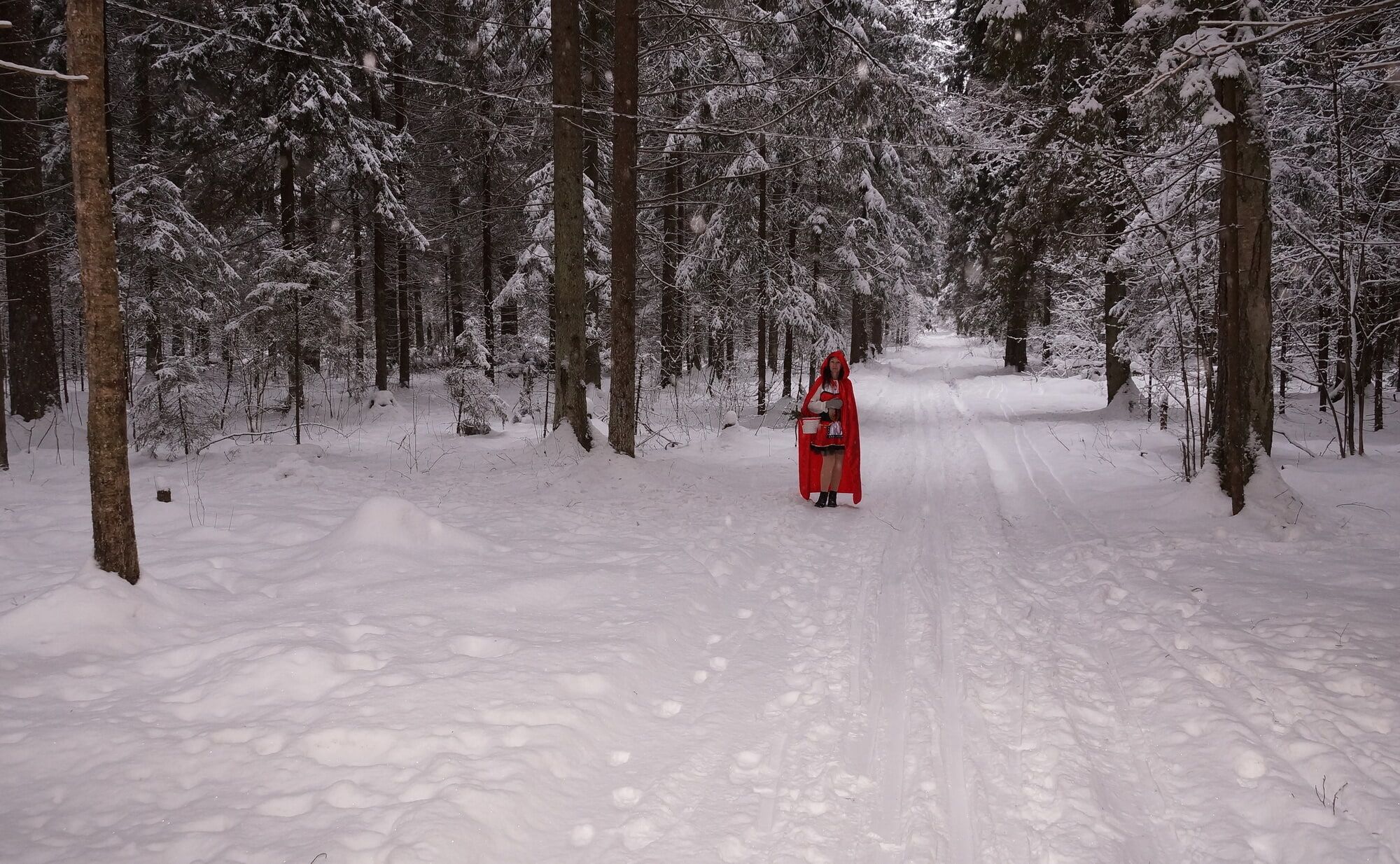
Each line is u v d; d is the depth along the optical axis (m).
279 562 6.06
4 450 10.45
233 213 19.45
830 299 20.45
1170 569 6.11
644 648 4.48
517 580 5.53
